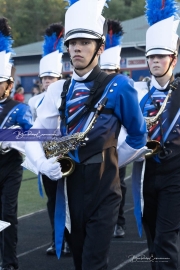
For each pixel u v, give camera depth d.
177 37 8.24
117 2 61.47
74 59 6.48
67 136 6.44
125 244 10.92
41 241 11.38
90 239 6.41
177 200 7.62
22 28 53.56
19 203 15.09
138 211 7.85
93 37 6.42
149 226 8.09
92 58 6.48
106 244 6.41
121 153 6.78
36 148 6.64
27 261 10.05
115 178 6.54
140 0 63.00
